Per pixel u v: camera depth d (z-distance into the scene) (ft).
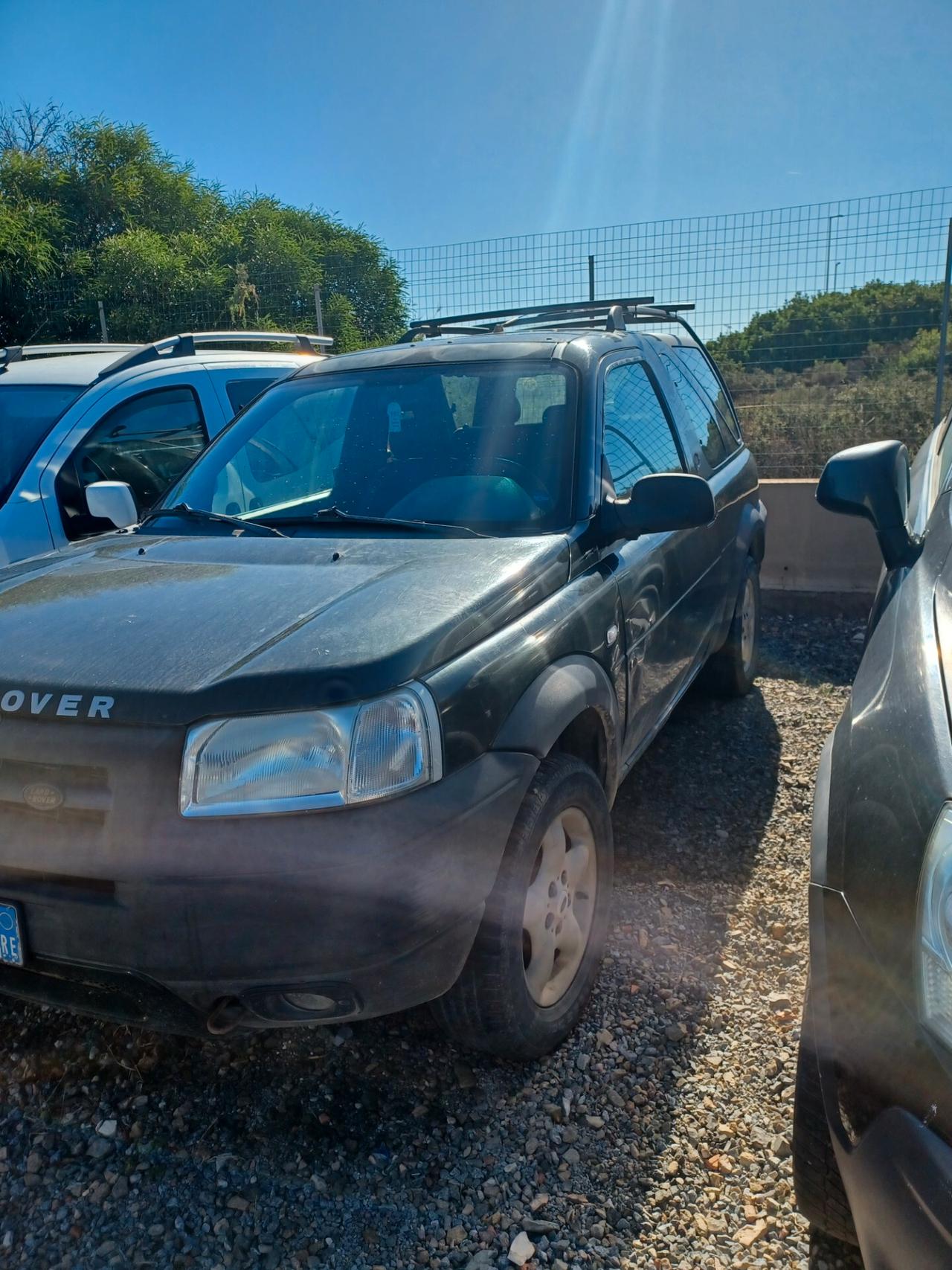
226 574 8.54
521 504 9.86
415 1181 7.28
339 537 9.64
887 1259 4.76
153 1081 8.29
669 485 9.55
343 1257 6.70
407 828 6.47
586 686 8.50
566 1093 8.07
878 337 28.89
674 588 11.89
